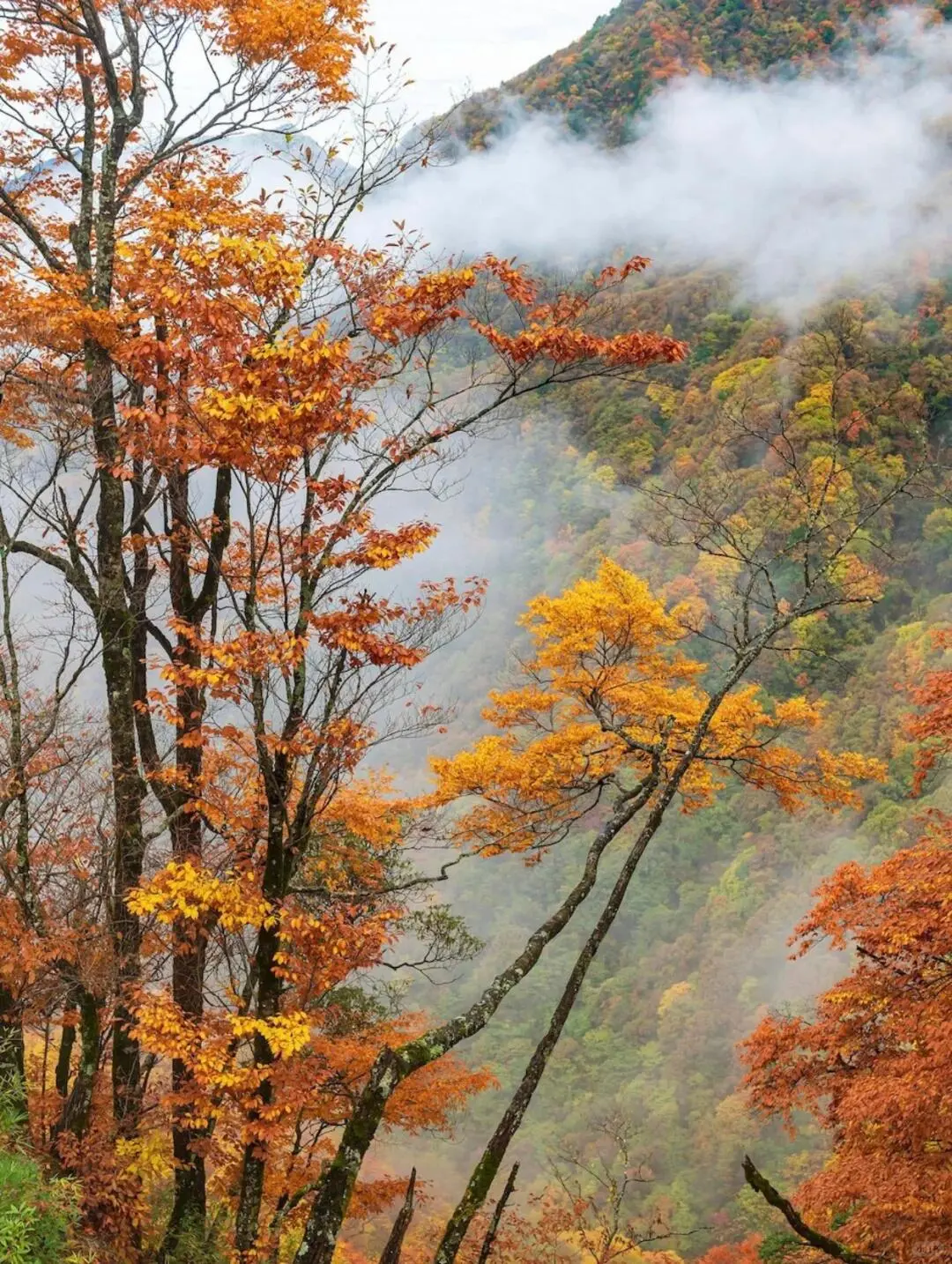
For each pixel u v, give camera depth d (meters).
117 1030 9.59
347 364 7.81
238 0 9.22
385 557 7.59
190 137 10.01
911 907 10.33
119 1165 8.60
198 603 10.10
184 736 8.63
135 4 9.53
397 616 8.02
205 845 9.76
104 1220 8.30
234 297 8.08
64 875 9.56
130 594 10.49
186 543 9.84
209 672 7.58
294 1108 8.05
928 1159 8.52
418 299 7.94
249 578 8.16
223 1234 10.09
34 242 9.68
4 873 8.80
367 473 8.20
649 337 8.07
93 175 10.21
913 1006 9.87
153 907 7.58
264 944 7.91
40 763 9.28
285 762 7.95
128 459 8.62
